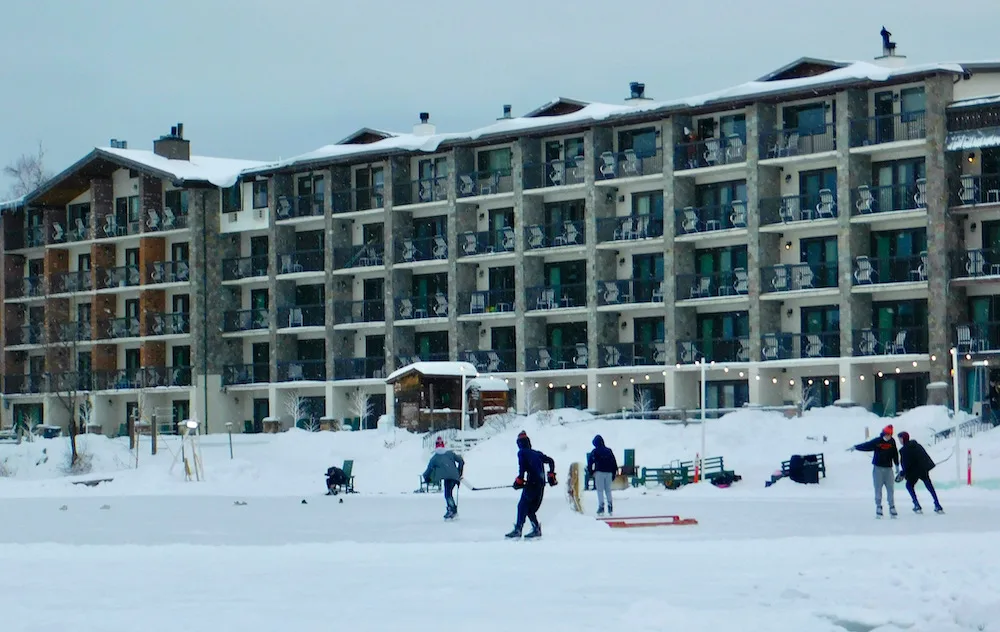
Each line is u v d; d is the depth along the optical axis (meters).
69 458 76.00
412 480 59.84
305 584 23.27
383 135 96.06
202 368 99.88
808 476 50.34
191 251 100.19
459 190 89.69
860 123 74.06
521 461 31.89
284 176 97.56
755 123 77.25
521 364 86.38
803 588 21.36
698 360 79.88
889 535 30.80
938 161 70.88
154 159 104.00
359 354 95.19
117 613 20.19
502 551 28.44
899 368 73.25
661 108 80.19
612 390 84.00
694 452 57.75
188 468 64.44
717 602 20.41
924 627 18.16
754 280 77.25
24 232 112.88
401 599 21.27
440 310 90.44
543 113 88.19
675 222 80.56
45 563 27.38
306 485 60.78
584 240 85.19
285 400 96.75
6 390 112.31
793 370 77.12
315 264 96.50
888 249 74.25
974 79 75.38
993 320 71.06
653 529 34.06
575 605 20.38
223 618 19.58
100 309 105.94
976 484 48.12
